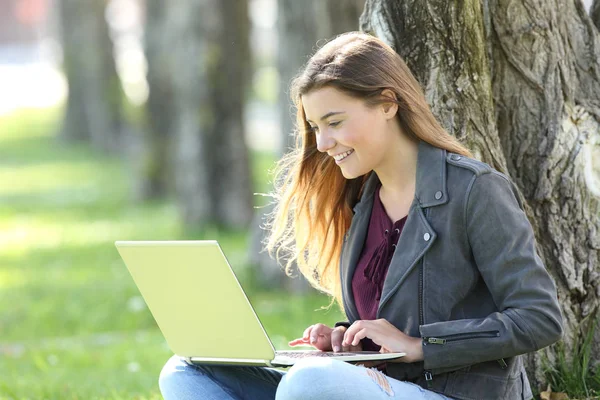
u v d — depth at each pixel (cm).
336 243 707
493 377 615
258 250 1950
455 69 764
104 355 1480
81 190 4250
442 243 614
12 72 12312
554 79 783
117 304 2025
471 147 764
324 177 691
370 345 654
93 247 2859
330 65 620
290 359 604
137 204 3722
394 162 643
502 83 791
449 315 616
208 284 607
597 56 797
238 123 2833
